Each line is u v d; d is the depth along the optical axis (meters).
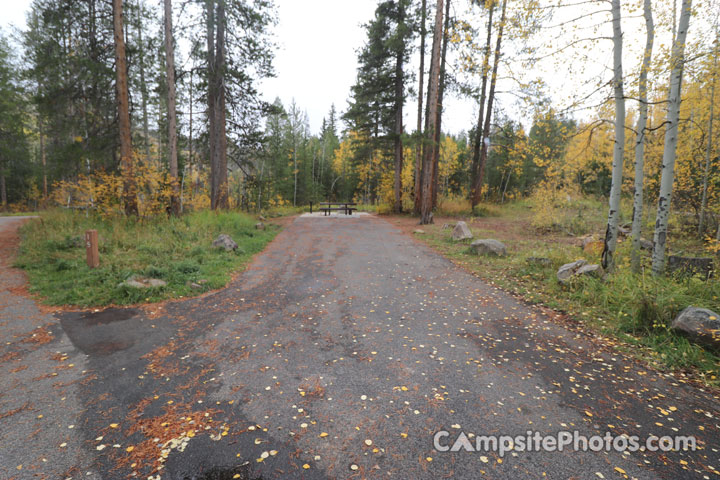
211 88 17.27
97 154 14.22
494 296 7.10
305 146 47.72
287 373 4.07
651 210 16.69
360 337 5.12
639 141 7.34
